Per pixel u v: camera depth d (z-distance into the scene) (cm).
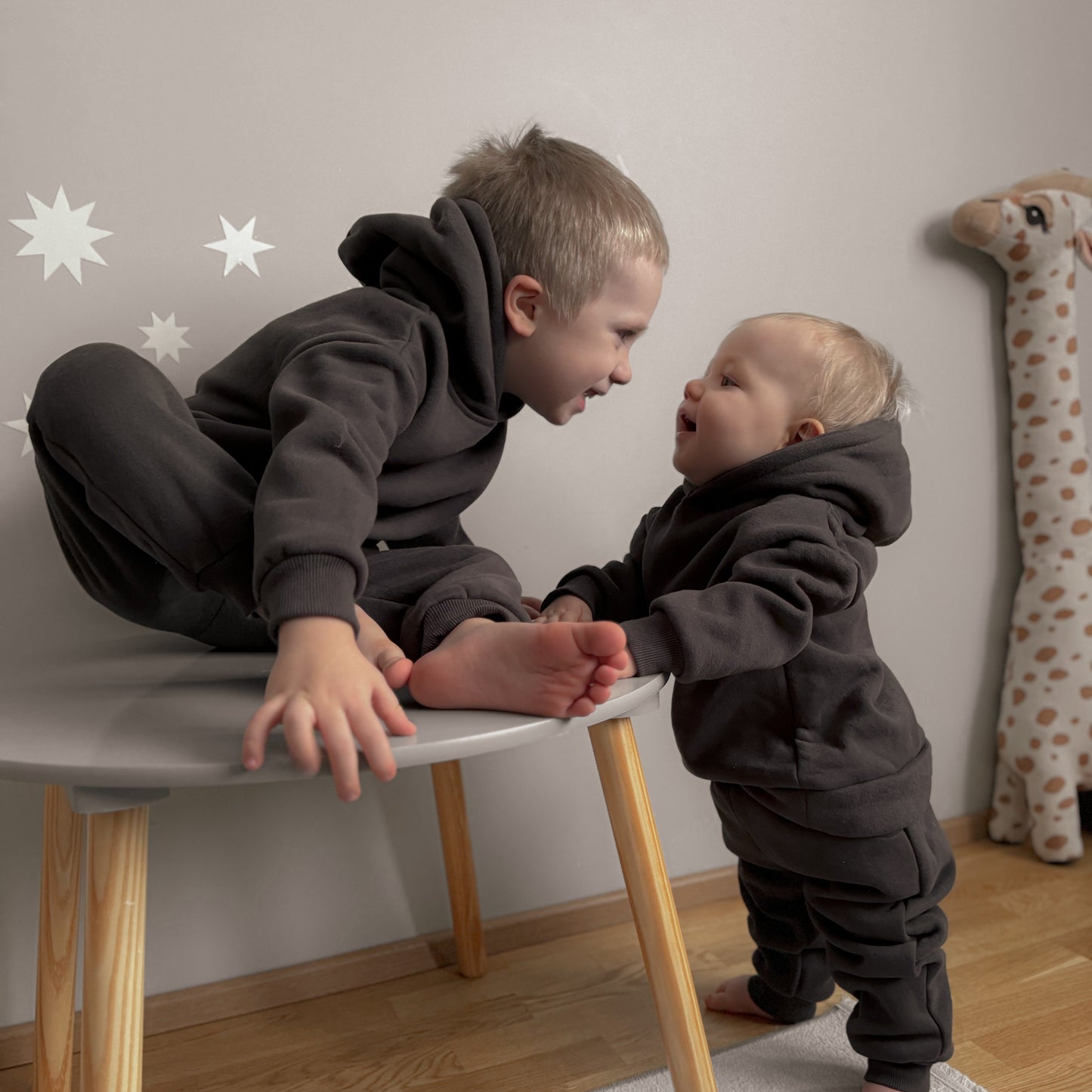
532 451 116
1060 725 134
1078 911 120
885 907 85
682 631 71
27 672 79
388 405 67
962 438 139
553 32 114
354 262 89
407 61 108
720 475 91
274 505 57
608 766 72
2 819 99
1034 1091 87
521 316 85
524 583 117
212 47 101
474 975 111
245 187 103
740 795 91
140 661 83
